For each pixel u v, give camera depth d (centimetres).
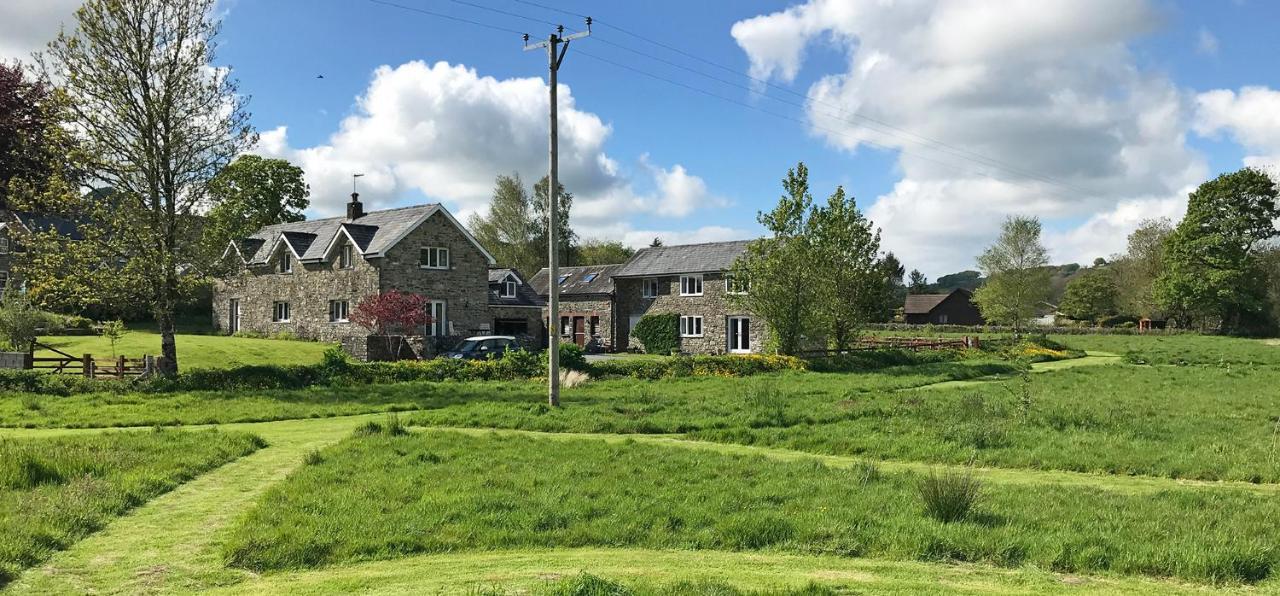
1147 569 778
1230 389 2641
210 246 2689
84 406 2048
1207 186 7019
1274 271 7188
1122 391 2567
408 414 2048
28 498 984
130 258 2597
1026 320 6550
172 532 922
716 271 4922
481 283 4522
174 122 2641
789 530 896
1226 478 1219
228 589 731
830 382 2883
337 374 2680
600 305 5553
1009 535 862
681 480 1157
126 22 2548
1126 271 8462
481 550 862
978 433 1509
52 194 2525
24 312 3222
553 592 663
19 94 4559
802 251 3650
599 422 1792
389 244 4078
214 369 2548
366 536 878
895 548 840
